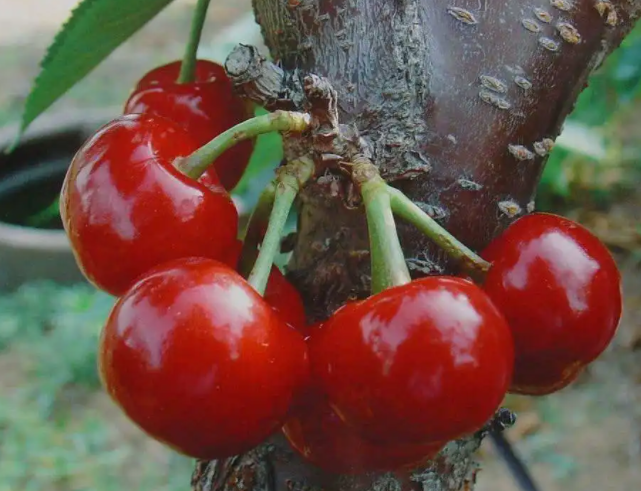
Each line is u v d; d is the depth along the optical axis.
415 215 0.21
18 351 0.76
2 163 0.92
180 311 0.19
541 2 0.22
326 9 0.22
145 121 0.21
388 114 0.22
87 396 0.73
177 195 0.21
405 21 0.22
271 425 0.20
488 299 0.20
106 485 0.63
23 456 0.66
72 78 0.26
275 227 0.21
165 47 1.30
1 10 1.52
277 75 0.21
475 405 0.19
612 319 0.21
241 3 1.47
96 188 0.21
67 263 0.83
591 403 0.69
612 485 0.62
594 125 0.63
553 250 0.21
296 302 0.22
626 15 0.23
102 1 0.25
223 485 0.24
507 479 0.62
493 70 0.22
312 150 0.21
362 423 0.20
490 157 0.22
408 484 0.23
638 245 0.82
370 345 0.19
